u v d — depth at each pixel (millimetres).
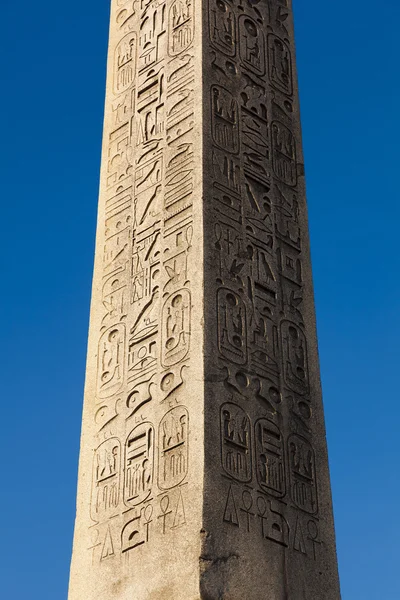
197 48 16109
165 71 16438
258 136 16141
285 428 14414
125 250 15672
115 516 14008
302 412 14742
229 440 13672
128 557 13570
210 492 13195
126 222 15859
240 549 13164
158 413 14078
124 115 16797
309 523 14094
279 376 14680
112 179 16453
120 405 14656
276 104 16688
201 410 13602
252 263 15094
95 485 14461
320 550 14047
